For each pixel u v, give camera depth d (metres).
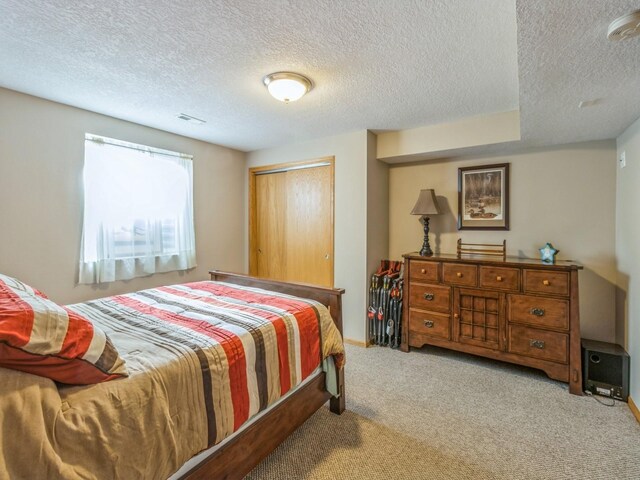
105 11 1.48
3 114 2.33
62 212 2.63
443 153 3.25
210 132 3.40
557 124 2.36
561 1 1.09
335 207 3.55
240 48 1.80
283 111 2.77
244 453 1.42
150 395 1.08
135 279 3.14
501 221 3.17
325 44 1.74
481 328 2.80
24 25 1.59
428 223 3.31
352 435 1.87
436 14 1.48
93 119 2.80
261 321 1.67
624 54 1.42
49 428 0.85
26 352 0.85
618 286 2.61
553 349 2.48
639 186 2.16
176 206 3.46
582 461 1.67
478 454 1.72
